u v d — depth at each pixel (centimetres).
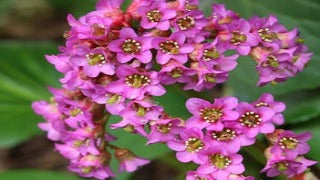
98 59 39
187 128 39
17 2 93
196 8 41
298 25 57
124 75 39
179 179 63
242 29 41
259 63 41
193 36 39
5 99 64
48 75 66
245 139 39
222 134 39
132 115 39
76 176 62
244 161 56
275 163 40
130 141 55
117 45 39
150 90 39
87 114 41
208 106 39
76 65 40
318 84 55
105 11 41
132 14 40
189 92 43
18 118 62
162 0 40
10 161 81
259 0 58
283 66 41
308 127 52
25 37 93
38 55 66
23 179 59
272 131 39
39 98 64
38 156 81
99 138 43
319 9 57
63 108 43
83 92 40
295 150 40
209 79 39
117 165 55
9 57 66
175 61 39
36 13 95
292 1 57
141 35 40
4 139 61
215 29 40
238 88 58
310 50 56
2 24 94
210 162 39
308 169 41
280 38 42
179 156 39
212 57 39
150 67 40
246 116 39
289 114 53
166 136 39
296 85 56
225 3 58
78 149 42
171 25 40
